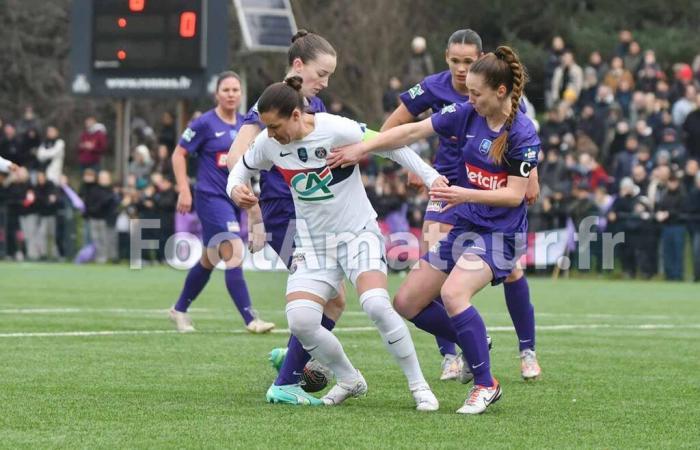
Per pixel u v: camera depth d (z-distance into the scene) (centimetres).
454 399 1831
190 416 1608
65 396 1769
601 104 6072
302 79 1862
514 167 1709
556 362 2309
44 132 9681
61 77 10119
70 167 9850
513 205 1714
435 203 2072
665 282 5269
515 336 2819
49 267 5703
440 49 9581
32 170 6359
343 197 1689
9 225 6319
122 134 6309
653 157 5716
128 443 1414
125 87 5781
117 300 3812
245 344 2516
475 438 1471
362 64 9319
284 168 1691
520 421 1603
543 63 9362
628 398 1830
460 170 1789
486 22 10062
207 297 4066
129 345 2469
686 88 5972
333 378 2061
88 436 1456
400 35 9438
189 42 5725
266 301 3941
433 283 1791
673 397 1842
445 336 1870
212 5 5716
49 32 10238
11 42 10000
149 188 5962
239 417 1605
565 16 10000
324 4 9744
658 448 1429
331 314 1873
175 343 2520
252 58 9488
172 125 6581
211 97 5759
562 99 6469
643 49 9250
